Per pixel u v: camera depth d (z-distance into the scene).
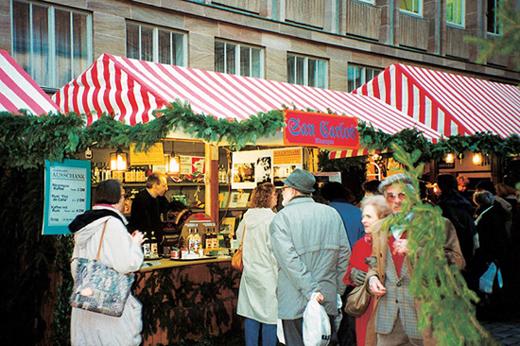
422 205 2.13
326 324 4.23
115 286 4.22
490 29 17.23
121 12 10.04
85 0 9.61
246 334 5.44
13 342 5.84
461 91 9.63
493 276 7.64
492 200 8.05
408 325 3.48
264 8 12.41
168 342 6.10
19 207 5.93
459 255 3.52
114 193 4.41
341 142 6.58
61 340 5.64
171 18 10.73
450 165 14.38
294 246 4.45
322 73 13.80
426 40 16.28
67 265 5.66
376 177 9.14
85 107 6.22
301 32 12.95
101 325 4.29
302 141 6.10
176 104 5.16
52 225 5.38
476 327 2.12
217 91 6.68
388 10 15.05
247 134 5.57
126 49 10.24
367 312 3.79
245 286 5.47
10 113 5.11
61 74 9.57
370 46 14.52
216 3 11.60
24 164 5.37
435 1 16.28
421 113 8.77
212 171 9.15
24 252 5.91
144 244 6.56
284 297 4.55
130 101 5.84
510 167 8.79
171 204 9.23
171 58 10.98
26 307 5.91
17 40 9.05
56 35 9.49
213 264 6.56
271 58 12.45
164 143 10.30
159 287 6.05
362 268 3.90
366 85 9.53
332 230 4.59
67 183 5.50
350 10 14.29
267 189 5.54
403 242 3.05
